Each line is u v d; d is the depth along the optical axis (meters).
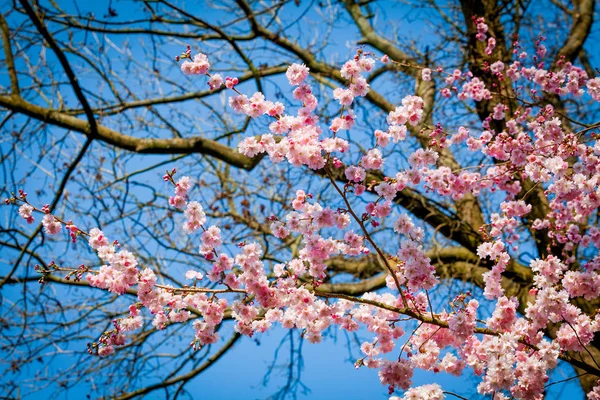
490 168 4.68
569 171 4.16
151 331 7.69
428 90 7.49
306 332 3.45
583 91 4.92
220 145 6.47
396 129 3.37
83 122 6.29
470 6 6.96
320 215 3.24
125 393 7.54
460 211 6.97
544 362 3.33
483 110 6.48
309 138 3.16
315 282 3.36
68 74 5.65
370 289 6.90
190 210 3.20
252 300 3.48
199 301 3.30
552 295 3.40
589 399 3.55
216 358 7.59
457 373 3.56
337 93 3.23
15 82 6.37
